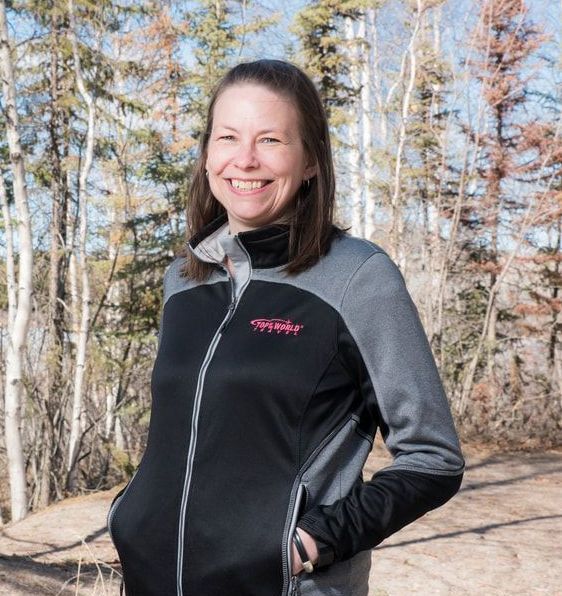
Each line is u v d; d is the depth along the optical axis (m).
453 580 5.60
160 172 14.07
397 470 1.51
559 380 17.58
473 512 8.02
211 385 1.52
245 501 1.47
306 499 1.47
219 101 1.70
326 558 1.44
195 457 1.51
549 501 8.75
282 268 1.60
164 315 1.76
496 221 18.00
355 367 1.53
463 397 15.63
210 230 1.74
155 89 16.20
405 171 17.03
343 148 17.44
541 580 5.64
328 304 1.53
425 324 17.09
